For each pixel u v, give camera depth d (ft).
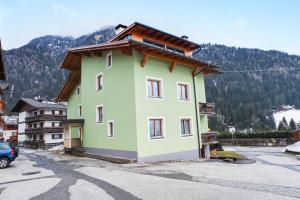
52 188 29.55
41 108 161.68
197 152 69.77
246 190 28.73
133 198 24.94
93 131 71.87
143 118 56.59
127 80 58.39
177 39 73.05
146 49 56.90
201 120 77.46
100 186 30.09
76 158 66.03
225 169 48.47
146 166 48.96
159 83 62.90
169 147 61.57
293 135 128.88
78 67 86.43
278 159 75.72
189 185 30.63
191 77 72.95
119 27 74.28
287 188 31.35
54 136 162.30
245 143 144.97
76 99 93.97
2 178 37.50
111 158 58.65
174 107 65.05
